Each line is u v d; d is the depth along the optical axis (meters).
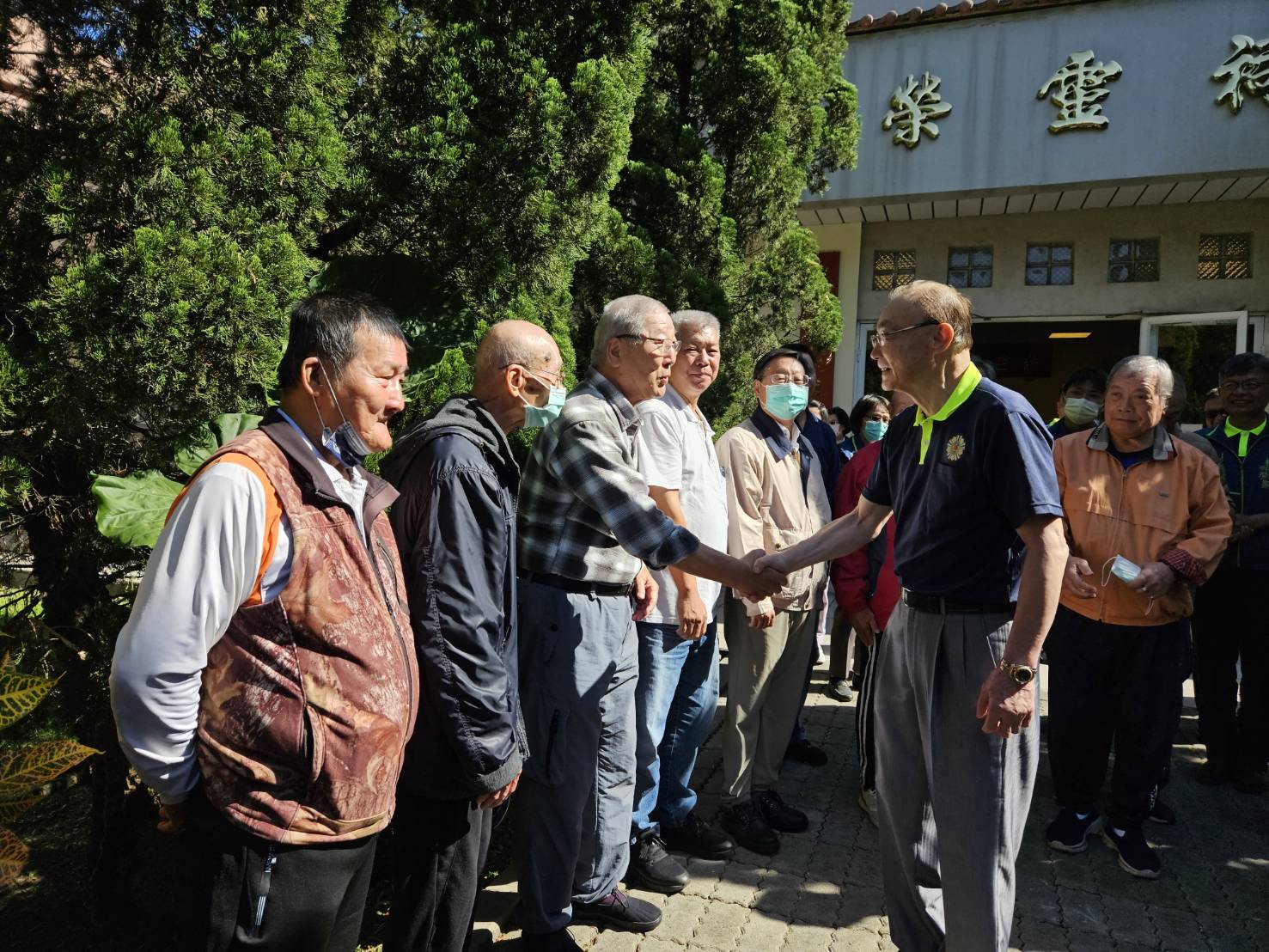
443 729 1.72
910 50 7.13
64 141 2.59
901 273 8.27
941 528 2.00
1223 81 6.36
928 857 2.17
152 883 2.88
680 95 5.20
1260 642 3.53
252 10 2.75
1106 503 3.01
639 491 2.07
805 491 3.30
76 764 1.78
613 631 2.21
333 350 1.42
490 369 2.00
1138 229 7.63
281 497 1.33
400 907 1.82
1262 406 3.74
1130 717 2.90
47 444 2.54
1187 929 2.59
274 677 1.32
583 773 2.17
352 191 3.03
